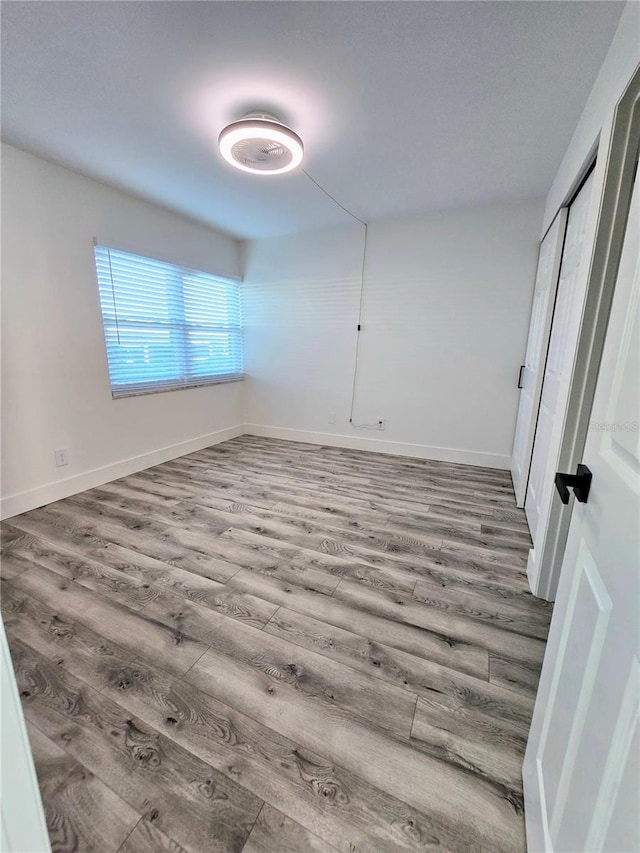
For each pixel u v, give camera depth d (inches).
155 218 124.3
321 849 33.4
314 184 106.0
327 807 36.5
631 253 25.9
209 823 35.2
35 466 98.4
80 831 34.5
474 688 49.6
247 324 173.0
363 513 100.1
